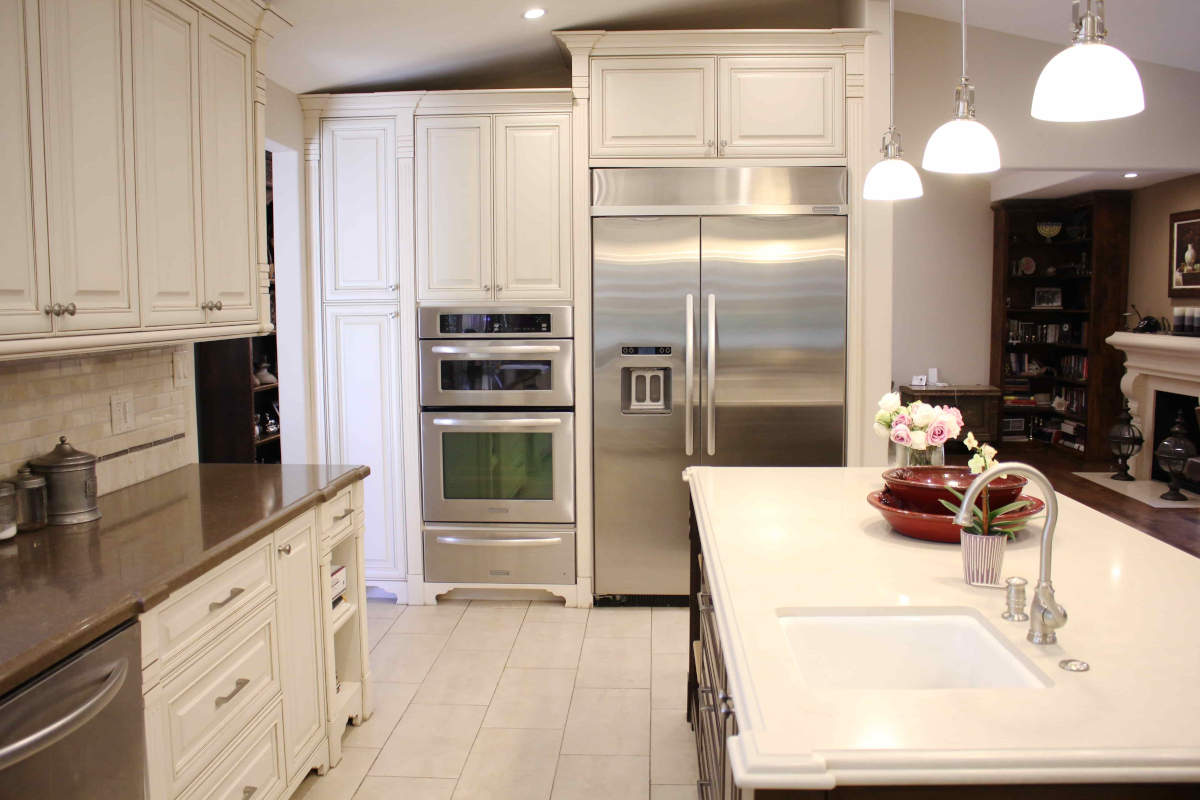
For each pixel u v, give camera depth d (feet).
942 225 27.84
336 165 14.02
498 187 13.74
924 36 16.01
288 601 8.08
